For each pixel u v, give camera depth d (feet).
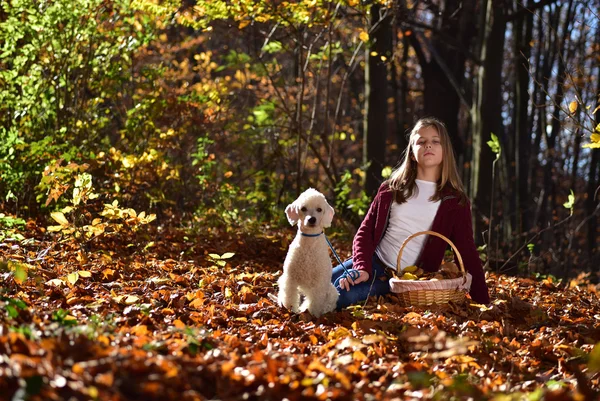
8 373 7.55
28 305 12.74
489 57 40.63
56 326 10.02
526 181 56.65
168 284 17.16
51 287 14.97
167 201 27.76
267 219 34.68
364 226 17.39
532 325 15.80
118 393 7.74
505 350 12.76
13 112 26.25
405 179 17.33
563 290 23.13
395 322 14.14
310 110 55.57
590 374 11.35
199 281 18.12
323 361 10.93
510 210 62.44
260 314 14.92
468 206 17.25
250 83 55.77
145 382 8.18
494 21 40.50
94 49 28.86
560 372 11.83
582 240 78.07
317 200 15.03
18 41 27.66
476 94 44.75
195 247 23.88
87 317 12.46
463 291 16.02
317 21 29.66
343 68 51.57
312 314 15.16
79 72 28.78
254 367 9.43
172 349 10.23
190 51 49.24
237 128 38.55
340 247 28.84
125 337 10.63
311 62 40.55
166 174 28.19
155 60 46.39
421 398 9.31
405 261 17.20
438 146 16.87
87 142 28.04
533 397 9.02
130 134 29.27
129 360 8.66
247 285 17.90
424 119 17.34
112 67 28.96
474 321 15.23
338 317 15.02
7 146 23.27
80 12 26.78
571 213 24.27
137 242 22.02
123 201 27.17
